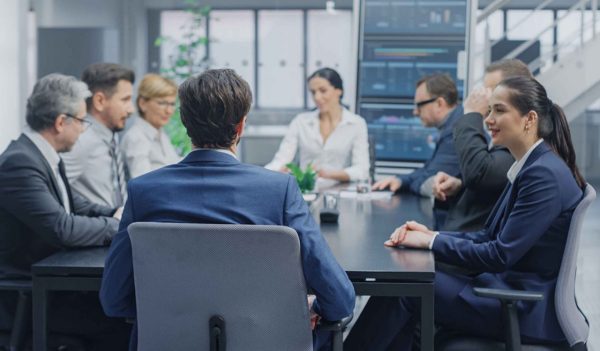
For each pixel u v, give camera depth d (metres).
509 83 2.62
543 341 2.56
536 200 2.51
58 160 2.91
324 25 9.47
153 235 1.96
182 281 2.00
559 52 7.16
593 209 7.99
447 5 6.05
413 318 2.76
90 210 3.23
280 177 2.06
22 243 2.76
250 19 9.49
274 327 2.01
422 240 2.72
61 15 8.22
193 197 2.02
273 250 1.94
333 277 2.01
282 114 9.61
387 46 6.17
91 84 3.54
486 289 2.44
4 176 2.68
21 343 2.63
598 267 5.94
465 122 3.26
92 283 2.49
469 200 3.29
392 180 4.42
